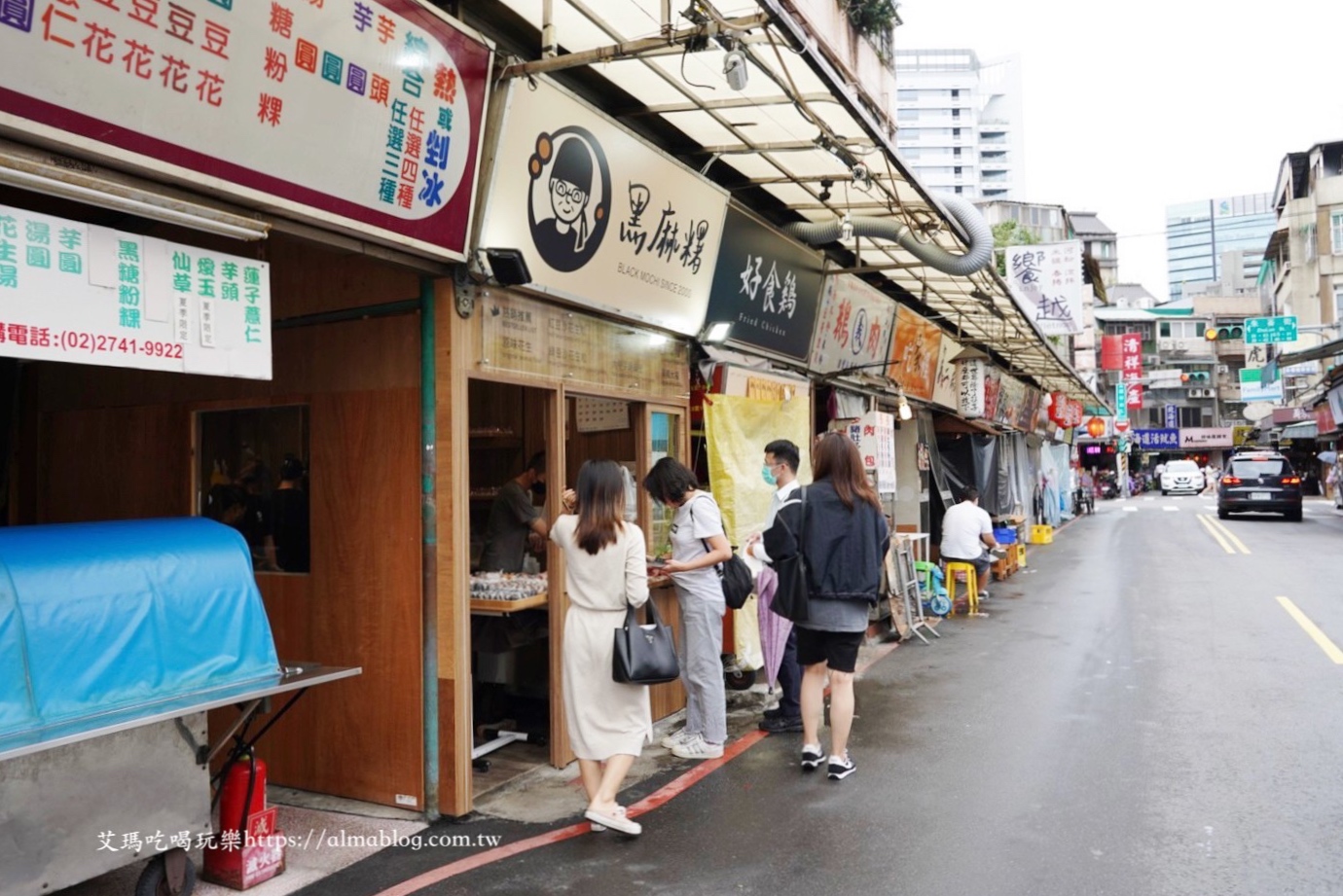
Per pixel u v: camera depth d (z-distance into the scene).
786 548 5.00
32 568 3.15
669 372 6.52
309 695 4.84
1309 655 7.91
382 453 4.64
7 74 2.58
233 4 3.11
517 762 5.43
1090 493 30.81
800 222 7.98
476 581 5.23
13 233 2.78
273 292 4.93
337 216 3.74
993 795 4.76
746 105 5.12
